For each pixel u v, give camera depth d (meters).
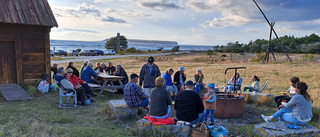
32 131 4.26
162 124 4.52
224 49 85.38
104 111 6.34
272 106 7.46
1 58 8.68
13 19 8.41
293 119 4.66
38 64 9.44
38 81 9.42
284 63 25.56
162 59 42.16
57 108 6.70
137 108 6.20
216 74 17.38
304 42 92.88
